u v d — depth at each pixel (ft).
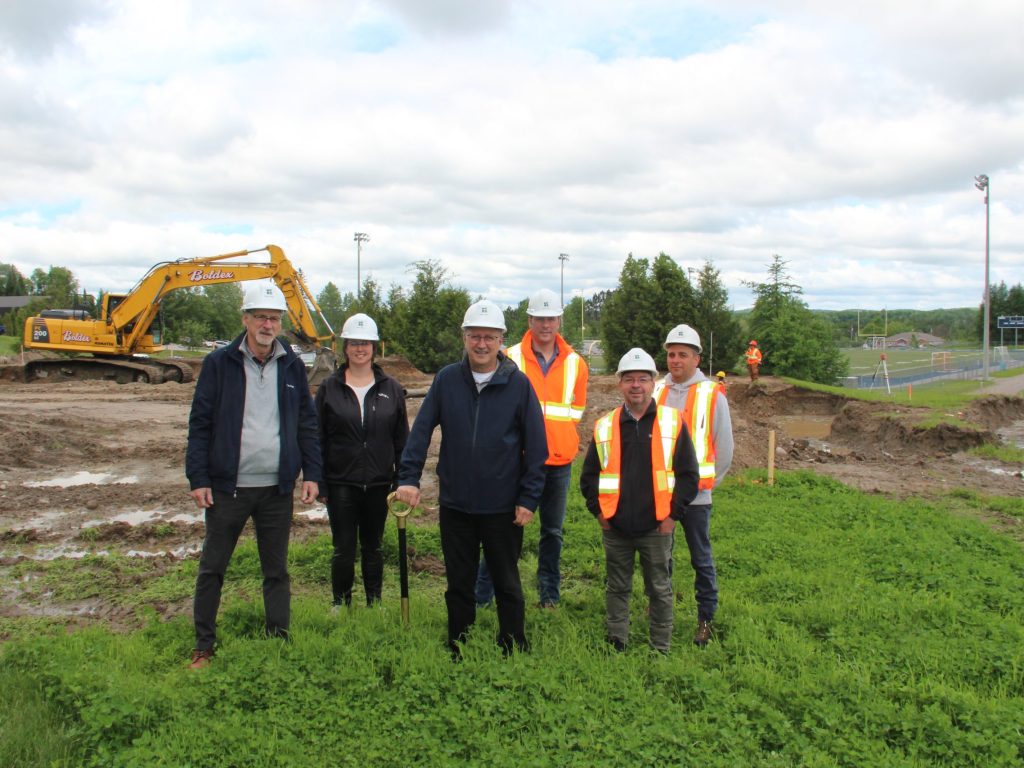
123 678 14.16
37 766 11.74
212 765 11.64
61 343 90.22
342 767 11.62
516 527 15.92
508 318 169.48
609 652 16.16
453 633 16.03
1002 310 346.54
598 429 16.71
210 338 292.81
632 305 140.87
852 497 33.55
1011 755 12.16
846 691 14.11
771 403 91.15
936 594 20.59
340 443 18.65
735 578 22.44
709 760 11.80
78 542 27.20
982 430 56.18
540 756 11.72
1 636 18.40
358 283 209.87
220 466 15.71
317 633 16.69
